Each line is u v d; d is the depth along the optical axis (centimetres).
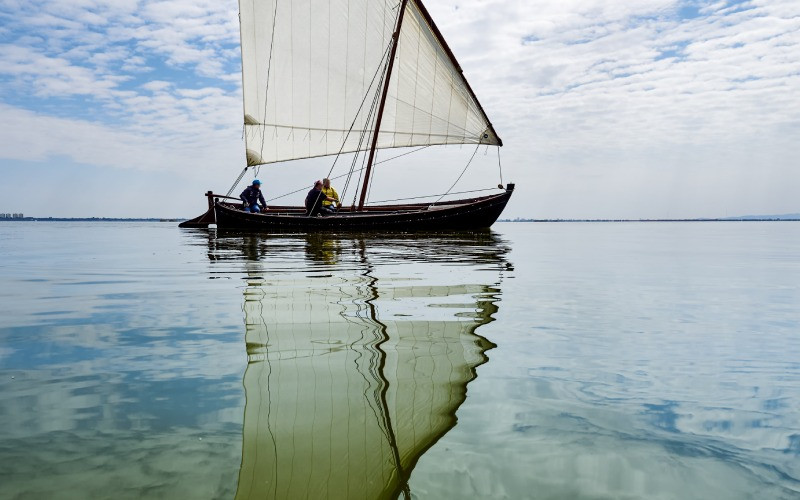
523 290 549
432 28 2062
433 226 2097
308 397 218
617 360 279
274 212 2317
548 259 982
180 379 240
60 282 607
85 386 232
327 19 2155
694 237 2411
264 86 2173
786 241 1970
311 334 331
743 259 1045
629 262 948
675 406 212
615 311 430
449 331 343
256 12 2073
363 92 2242
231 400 214
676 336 337
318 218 1980
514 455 168
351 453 168
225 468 157
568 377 249
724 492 147
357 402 213
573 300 486
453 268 759
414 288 542
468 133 2256
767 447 175
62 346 303
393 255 980
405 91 2234
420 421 194
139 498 139
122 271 725
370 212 2325
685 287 597
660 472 158
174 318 384
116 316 393
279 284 568
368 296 488
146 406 207
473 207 2141
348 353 287
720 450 173
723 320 394
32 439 176
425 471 156
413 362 271
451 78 2147
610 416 201
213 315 395
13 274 697
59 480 149
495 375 250
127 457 164
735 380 246
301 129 2286
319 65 2212
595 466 161
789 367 269
